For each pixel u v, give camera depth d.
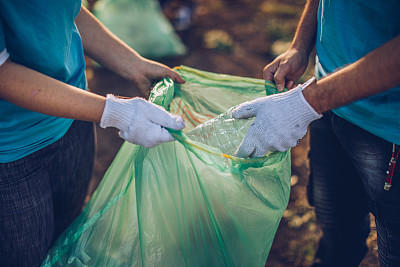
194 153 1.20
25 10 1.12
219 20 4.32
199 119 1.53
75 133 1.52
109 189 1.44
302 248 2.01
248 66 3.55
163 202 1.31
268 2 4.56
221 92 1.54
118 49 1.55
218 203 1.31
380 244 1.34
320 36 1.35
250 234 1.34
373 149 1.27
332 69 1.33
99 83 3.36
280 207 1.37
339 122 1.38
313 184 1.64
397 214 1.26
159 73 1.53
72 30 1.32
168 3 4.48
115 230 1.39
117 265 1.36
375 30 1.16
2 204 1.30
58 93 1.11
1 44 1.06
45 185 1.40
